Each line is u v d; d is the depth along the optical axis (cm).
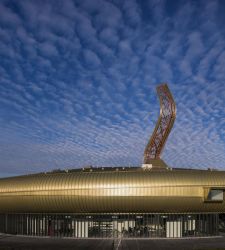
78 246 5288
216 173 6712
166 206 6438
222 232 7506
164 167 7688
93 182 6431
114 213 6581
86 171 6831
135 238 6419
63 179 6644
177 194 6359
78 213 6675
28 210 7000
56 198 6588
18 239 6325
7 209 7319
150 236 6488
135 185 6331
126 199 6359
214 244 5475
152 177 6412
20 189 6956
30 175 7238
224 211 6838
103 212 6581
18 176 7450
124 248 5050
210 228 6825
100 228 6575
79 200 6469
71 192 6488
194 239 6294
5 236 6862
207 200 6475
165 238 6431
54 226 6800
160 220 6556
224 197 6650
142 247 5156
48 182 6712
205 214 6806
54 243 5694
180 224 6606
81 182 6481
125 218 6562
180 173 6544
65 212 6719
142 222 6538
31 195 6800
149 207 6444
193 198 6425
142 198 6341
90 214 6638
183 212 6619
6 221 7469
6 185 7275
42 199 6706
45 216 6919
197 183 6431
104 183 6388
